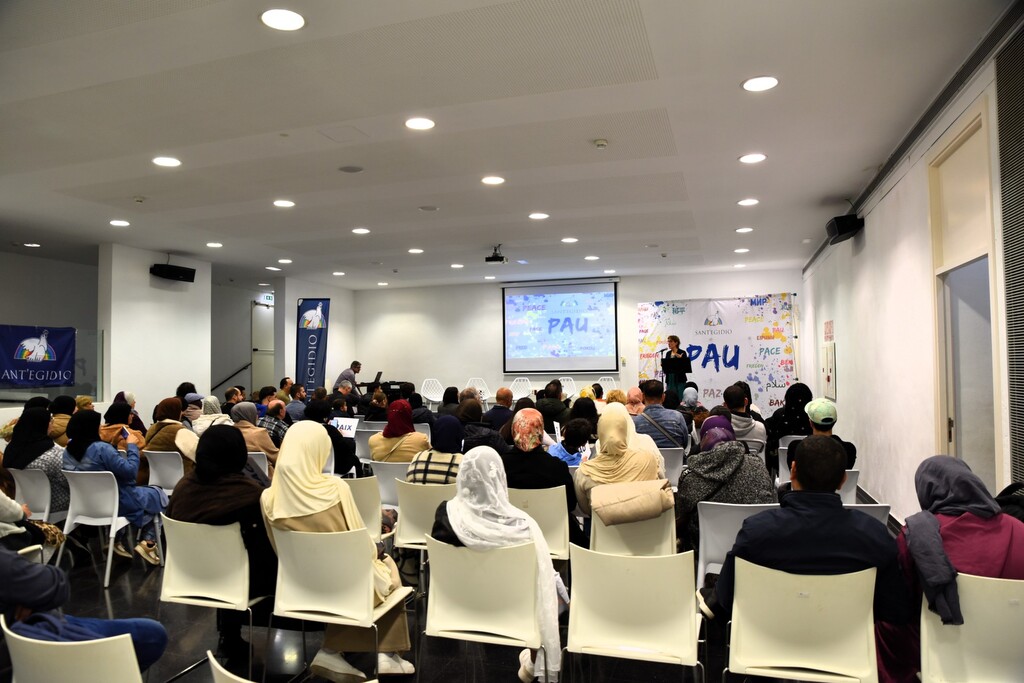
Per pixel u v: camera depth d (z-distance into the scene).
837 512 2.07
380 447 4.55
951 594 1.96
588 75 3.81
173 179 5.84
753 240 9.30
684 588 2.31
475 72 3.75
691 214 7.56
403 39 3.36
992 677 1.97
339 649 2.88
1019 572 2.04
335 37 3.33
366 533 2.61
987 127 3.42
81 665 1.75
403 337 14.91
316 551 2.68
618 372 13.41
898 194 5.30
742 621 2.14
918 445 5.00
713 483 3.24
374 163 5.46
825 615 2.07
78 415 4.66
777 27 3.29
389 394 8.70
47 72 3.69
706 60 3.65
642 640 2.38
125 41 3.35
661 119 4.53
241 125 4.54
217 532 2.85
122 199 6.55
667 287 13.16
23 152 5.07
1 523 2.90
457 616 2.56
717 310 12.39
